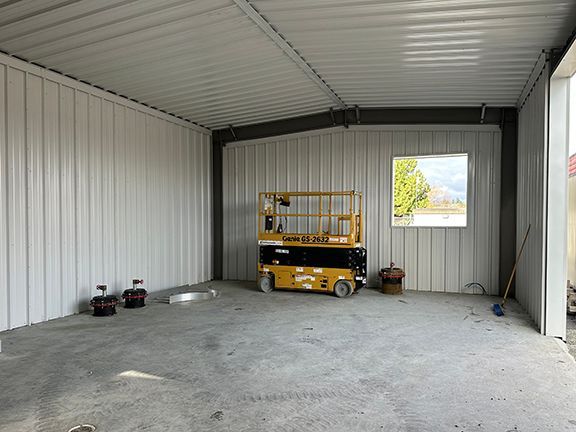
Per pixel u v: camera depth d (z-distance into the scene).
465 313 5.75
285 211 8.38
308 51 5.13
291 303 6.44
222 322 5.26
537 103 5.25
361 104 7.42
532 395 3.09
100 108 6.20
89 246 5.96
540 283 4.88
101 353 4.04
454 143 7.41
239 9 4.12
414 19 4.25
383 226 7.81
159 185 7.42
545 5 3.85
